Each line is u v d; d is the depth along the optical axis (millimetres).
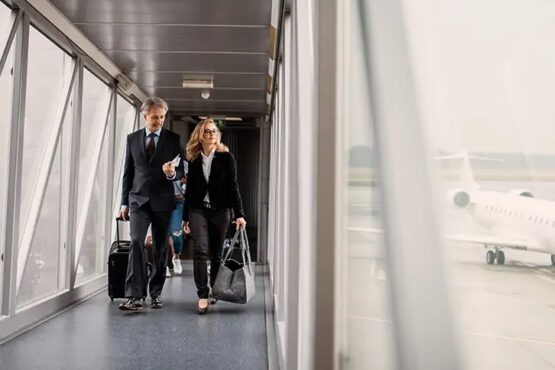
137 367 3195
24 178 4516
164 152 4926
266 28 5168
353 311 1598
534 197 853
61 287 5316
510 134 917
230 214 5203
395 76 1306
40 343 3750
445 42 1080
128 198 5051
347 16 1484
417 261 1206
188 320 4594
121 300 5633
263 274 8172
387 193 1373
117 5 4648
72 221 5352
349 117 1503
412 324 1246
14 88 4012
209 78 7102
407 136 1248
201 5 4637
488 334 942
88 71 6094
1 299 3934
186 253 10734
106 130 6730
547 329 846
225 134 10609
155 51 5980
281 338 3281
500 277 918
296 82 2881
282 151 4445
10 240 3957
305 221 2236
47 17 4570
